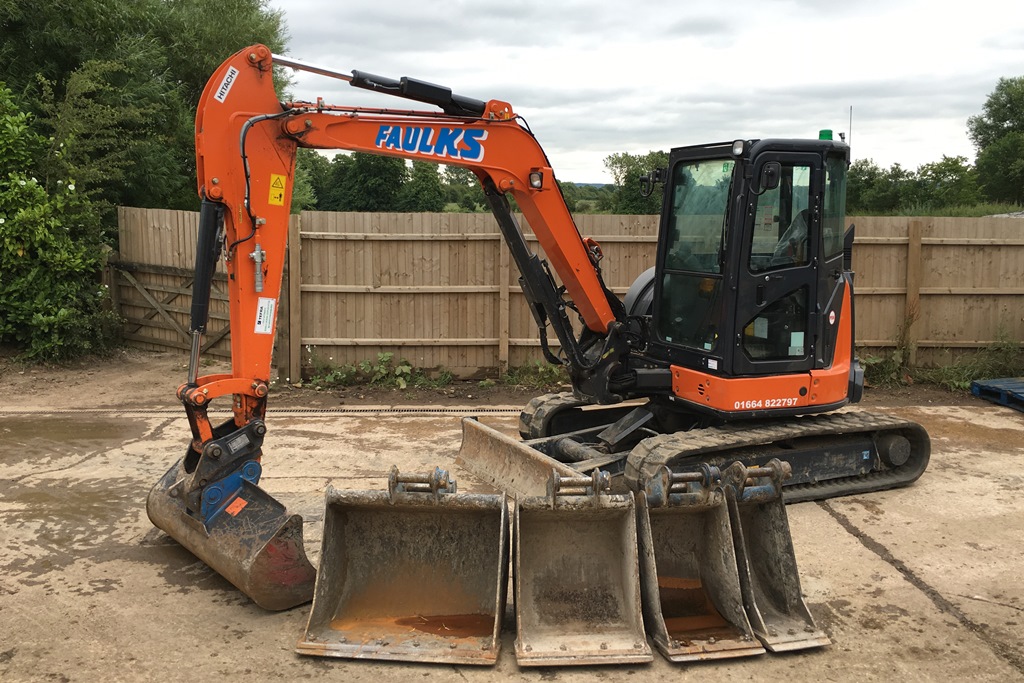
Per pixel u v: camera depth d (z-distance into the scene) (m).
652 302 6.59
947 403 9.49
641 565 4.13
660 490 4.15
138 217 11.46
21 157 10.83
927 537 5.52
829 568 5.02
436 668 3.85
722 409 5.80
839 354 6.30
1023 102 51.81
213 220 4.53
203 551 4.59
